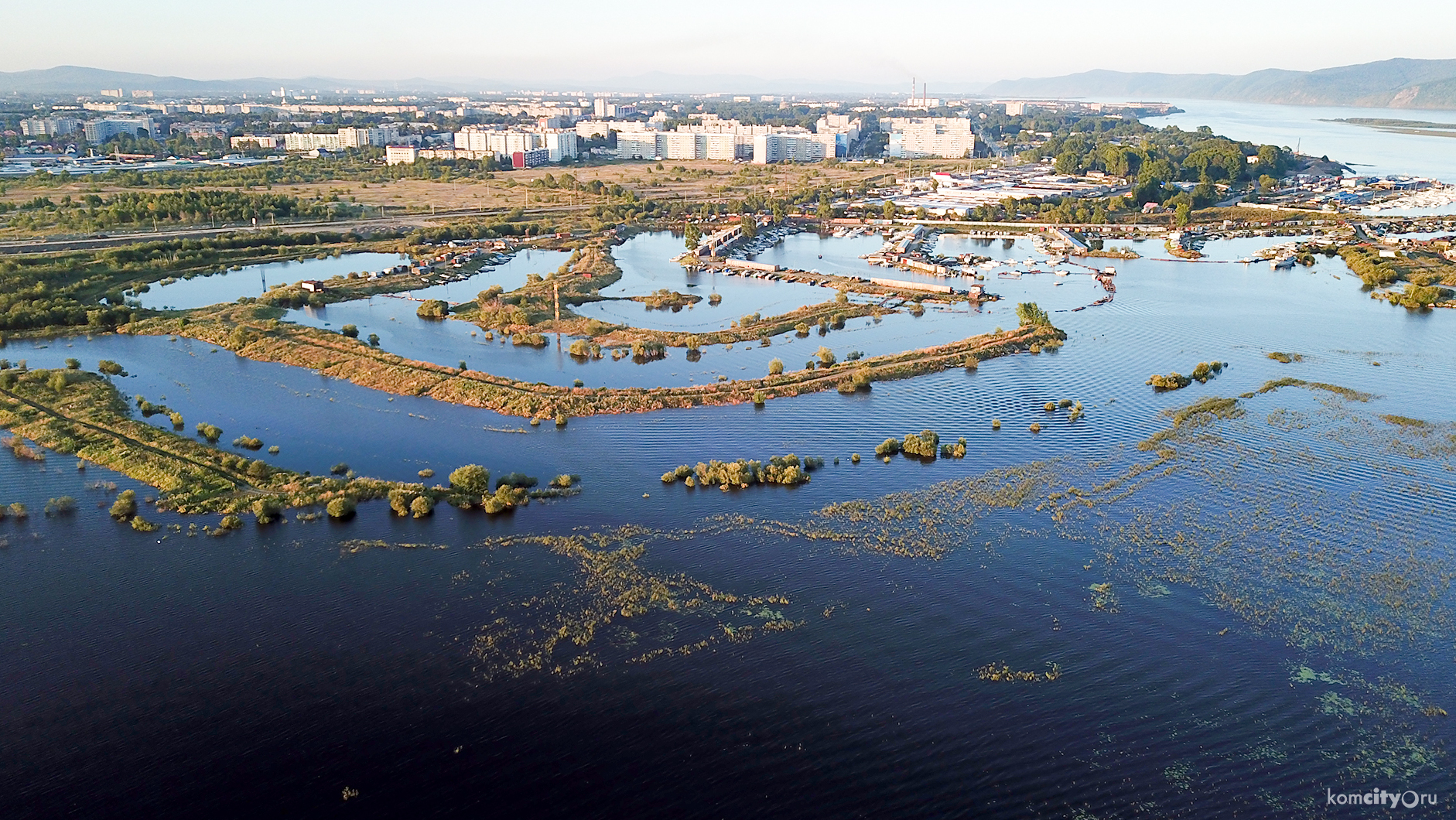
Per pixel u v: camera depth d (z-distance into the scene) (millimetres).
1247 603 95250
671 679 84188
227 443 134625
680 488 121938
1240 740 77062
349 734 77688
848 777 73500
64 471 124500
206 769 74188
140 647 88375
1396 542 106875
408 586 98312
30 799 71250
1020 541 108062
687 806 70812
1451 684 83375
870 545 107000
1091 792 72000
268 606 94875
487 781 73125
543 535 109312
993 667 85875
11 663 85875
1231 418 144750
